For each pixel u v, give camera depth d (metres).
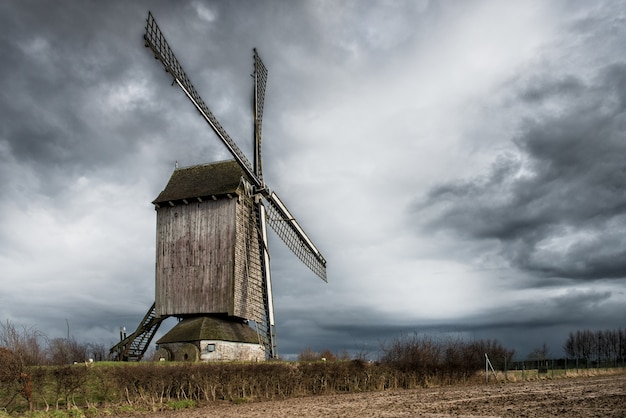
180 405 28.81
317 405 27.52
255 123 49.94
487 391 34.31
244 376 32.69
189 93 38.47
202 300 42.62
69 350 38.00
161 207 45.28
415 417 21.36
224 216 43.41
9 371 24.12
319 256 56.03
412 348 42.81
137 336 43.66
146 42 34.00
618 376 50.91
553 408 23.48
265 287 46.41
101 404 27.33
